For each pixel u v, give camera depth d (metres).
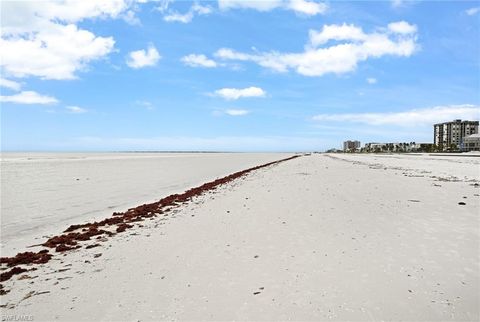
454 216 12.80
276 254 8.92
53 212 16.75
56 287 7.32
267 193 20.75
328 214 13.68
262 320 5.61
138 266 8.43
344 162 66.62
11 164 55.44
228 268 8.03
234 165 66.19
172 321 5.68
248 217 13.68
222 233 11.30
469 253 8.59
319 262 8.23
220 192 22.58
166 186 28.41
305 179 29.41
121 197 21.84
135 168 51.69
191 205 17.53
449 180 25.72
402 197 17.53
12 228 13.52
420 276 7.25
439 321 5.49
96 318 5.89
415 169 39.91
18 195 22.12
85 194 22.98
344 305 6.05
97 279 7.69
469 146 171.75
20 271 8.34
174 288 7.01
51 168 47.34
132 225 13.23
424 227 11.27
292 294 6.54
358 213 13.73
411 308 5.91
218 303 6.27
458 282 6.91
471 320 5.51
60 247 10.17
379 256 8.55
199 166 61.00
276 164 64.56
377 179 27.47
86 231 12.59
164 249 9.77
